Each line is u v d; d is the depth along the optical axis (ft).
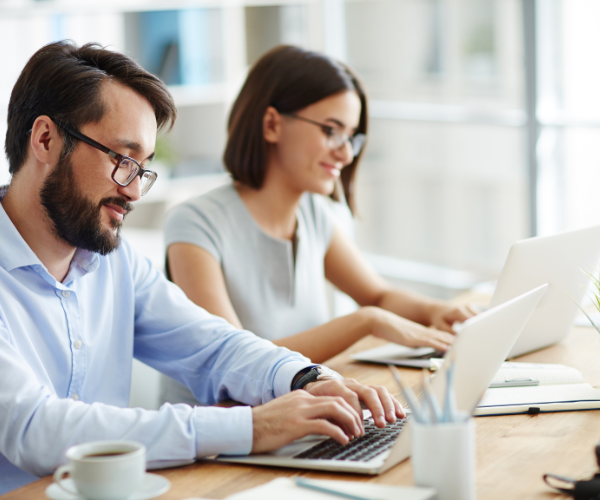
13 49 8.80
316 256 6.39
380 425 3.43
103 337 4.36
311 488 2.63
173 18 10.30
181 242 5.59
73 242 3.84
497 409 3.74
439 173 23.48
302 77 5.73
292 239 6.14
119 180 3.76
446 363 2.78
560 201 10.74
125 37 9.95
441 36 23.27
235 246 5.77
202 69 10.64
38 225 3.90
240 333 4.41
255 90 5.85
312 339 5.10
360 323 5.13
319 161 5.83
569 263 4.63
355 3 20.81
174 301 4.62
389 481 2.89
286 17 12.37
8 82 8.78
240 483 2.96
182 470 3.12
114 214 3.84
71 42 3.87
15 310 3.84
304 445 3.32
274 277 5.95
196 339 4.44
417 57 22.76
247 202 5.95
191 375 4.45
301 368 3.88
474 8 24.06
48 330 3.99
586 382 4.22
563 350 4.96
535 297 3.38
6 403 3.15
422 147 22.89
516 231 24.31
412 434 2.52
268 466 3.13
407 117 14.11
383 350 5.19
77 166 3.71
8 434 3.13
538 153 10.32
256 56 12.32
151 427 3.14
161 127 4.03
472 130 23.67
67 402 3.22
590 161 13.38
